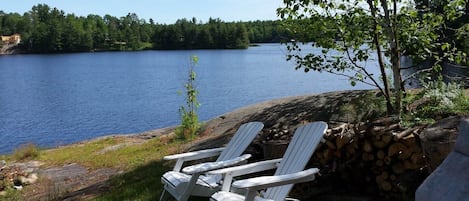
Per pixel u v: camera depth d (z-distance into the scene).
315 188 4.46
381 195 4.18
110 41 107.75
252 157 5.52
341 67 6.39
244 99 24.73
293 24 6.34
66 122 20.22
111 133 17.56
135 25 110.81
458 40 6.05
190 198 4.64
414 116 5.19
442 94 5.65
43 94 31.47
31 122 20.39
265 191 3.75
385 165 4.09
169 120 19.89
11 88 35.88
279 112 8.10
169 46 107.50
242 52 89.06
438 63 6.20
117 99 27.77
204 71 46.56
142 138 11.35
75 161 9.30
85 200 5.71
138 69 54.44
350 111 6.92
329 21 6.02
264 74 41.34
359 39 6.22
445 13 5.84
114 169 7.75
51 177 8.00
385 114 6.46
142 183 5.86
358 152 4.23
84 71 53.16
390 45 6.03
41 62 72.50
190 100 10.02
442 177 2.31
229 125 8.84
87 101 27.23
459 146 2.34
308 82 31.56
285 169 3.74
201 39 104.31
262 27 106.94
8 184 7.43
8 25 105.12
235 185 3.07
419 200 2.36
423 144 3.58
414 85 6.95
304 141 3.81
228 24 103.19
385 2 5.84
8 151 14.66
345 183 4.46
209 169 3.90
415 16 5.76
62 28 102.25
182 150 7.83
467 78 6.41
